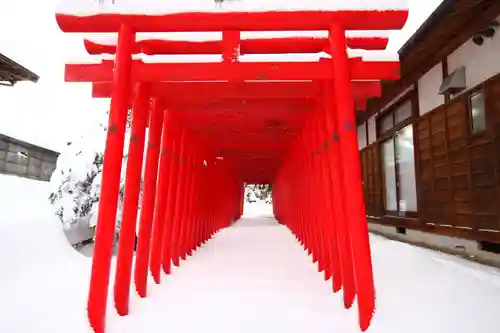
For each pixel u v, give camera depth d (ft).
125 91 9.56
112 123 9.37
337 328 8.91
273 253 21.83
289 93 13.16
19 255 14.57
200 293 12.28
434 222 20.29
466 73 17.62
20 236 16.24
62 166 26.30
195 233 23.67
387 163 28.35
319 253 15.92
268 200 117.80
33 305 10.25
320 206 15.05
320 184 15.14
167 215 16.34
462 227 17.56
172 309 10.50
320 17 9.44
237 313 10.08
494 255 15.67
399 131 25.45
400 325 8.89
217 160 34.53
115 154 9.30
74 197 25.64
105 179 9.18
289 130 21.01
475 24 15.88
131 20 9.53
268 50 11.90
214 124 19.01
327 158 13.47
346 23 9.61
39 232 18.11
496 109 15.14
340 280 12.38
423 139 21.54
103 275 8.84
